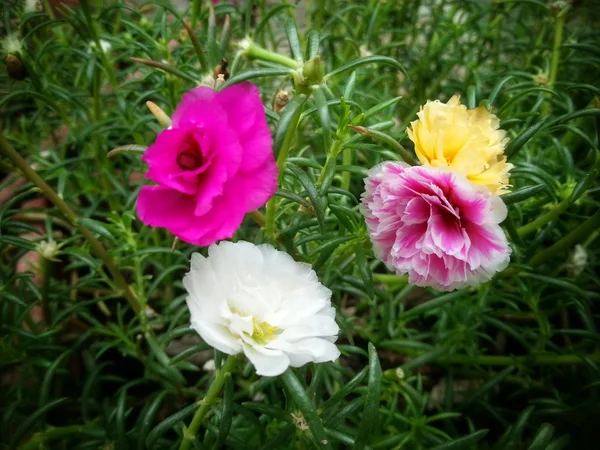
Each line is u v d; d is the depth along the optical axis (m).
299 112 0.12
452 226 0.12
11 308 0.20
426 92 0.28
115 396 0.20
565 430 0.20
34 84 0.18
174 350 0.21
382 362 0.22
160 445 0.16
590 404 0.18
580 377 0.21
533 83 0.21
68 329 0.22
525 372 0.20
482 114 0.13
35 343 0.18
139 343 0.19
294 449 0.16
